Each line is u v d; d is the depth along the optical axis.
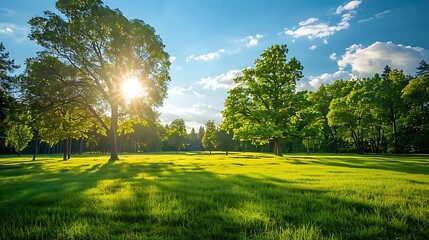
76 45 27.58
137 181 8.97
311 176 10.55
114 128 30.94
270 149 92.25
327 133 60.69
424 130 47.03
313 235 3.19
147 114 30.69
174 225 3.79
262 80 35.44
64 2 26.48
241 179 9.36
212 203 5.05
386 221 3.81
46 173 14.42
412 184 7.86
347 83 56.47
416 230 3.40
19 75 26.09
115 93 30.61
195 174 11.91
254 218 3.89
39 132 37.50
